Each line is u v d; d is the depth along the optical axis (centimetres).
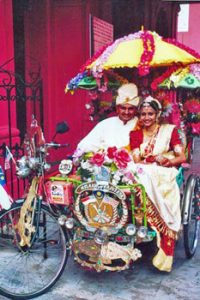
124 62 372
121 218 330
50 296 338
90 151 406
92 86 452
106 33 712
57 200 337
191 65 399
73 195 337
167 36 1234
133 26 916
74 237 346
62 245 351
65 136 691
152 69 426
